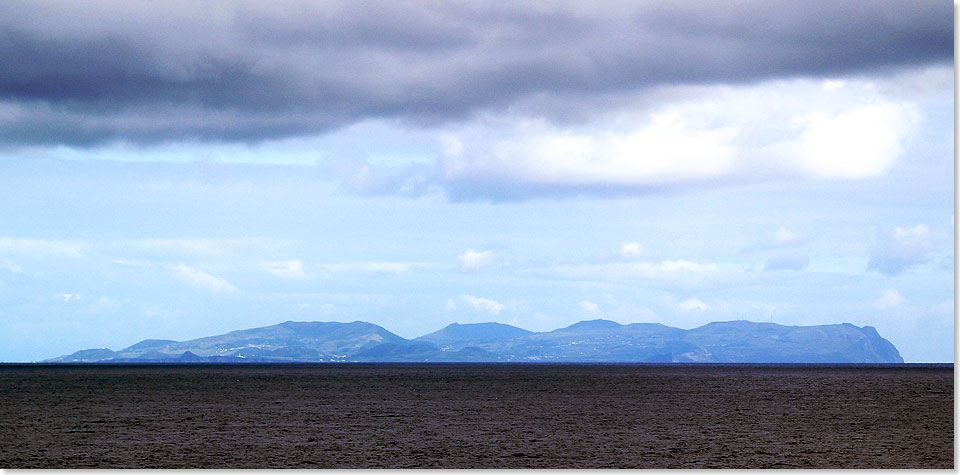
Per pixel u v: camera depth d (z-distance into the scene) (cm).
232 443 7400
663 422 9200
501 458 6600
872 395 14312
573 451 6925
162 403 12125
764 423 9081
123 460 6494
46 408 11106
